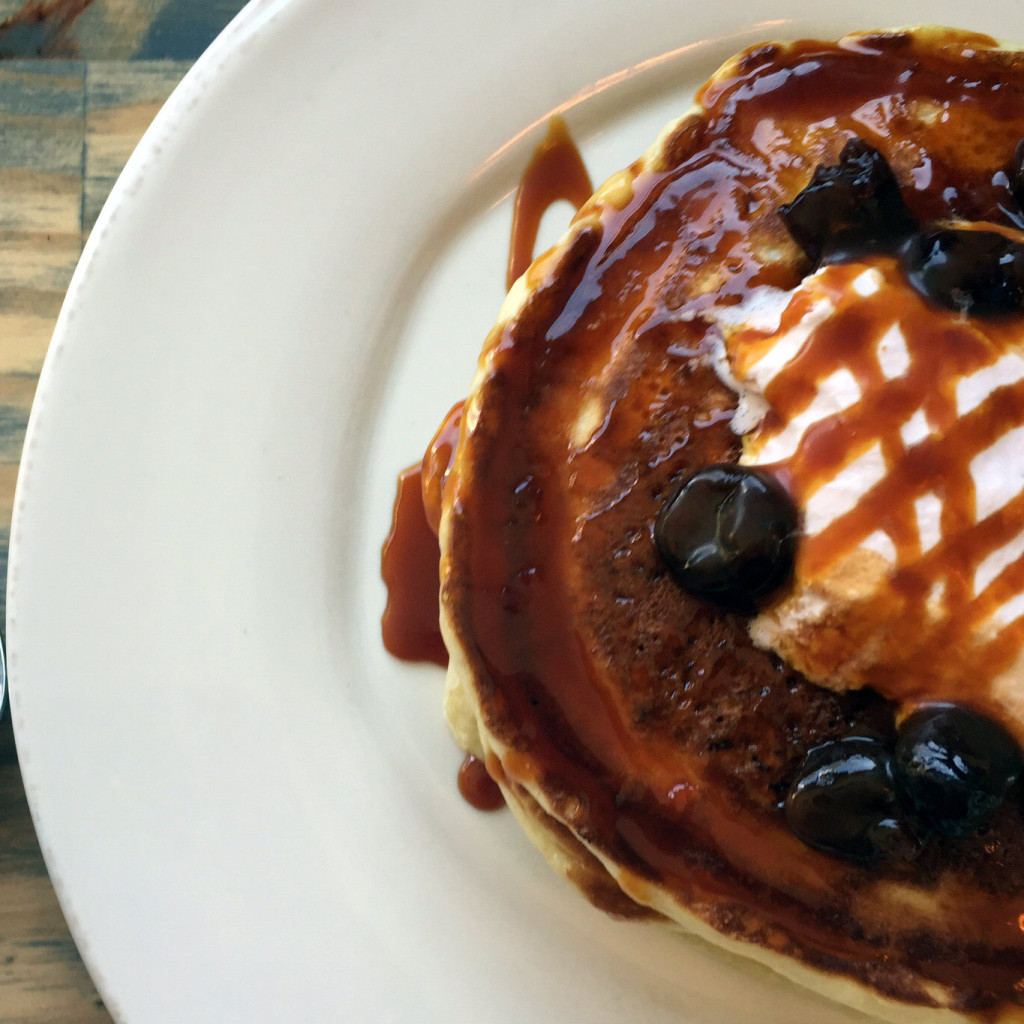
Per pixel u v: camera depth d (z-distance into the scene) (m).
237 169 0.23
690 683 0.19
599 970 0.21
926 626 0.17
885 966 0.19
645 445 0.19
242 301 0.23
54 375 0.22
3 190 0.25
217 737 0.22
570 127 0.24
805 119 0.20
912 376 0.18
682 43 0.24
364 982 0.21
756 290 0.20
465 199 0.24
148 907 0.21
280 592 0.22
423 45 0.23
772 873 0.19
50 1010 0.22
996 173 0.20
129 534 0.22
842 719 0.19
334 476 0.23
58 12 0.25
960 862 0.19
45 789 0.21
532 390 0.20
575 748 0.19
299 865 0.21
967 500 0.18
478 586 0.19
